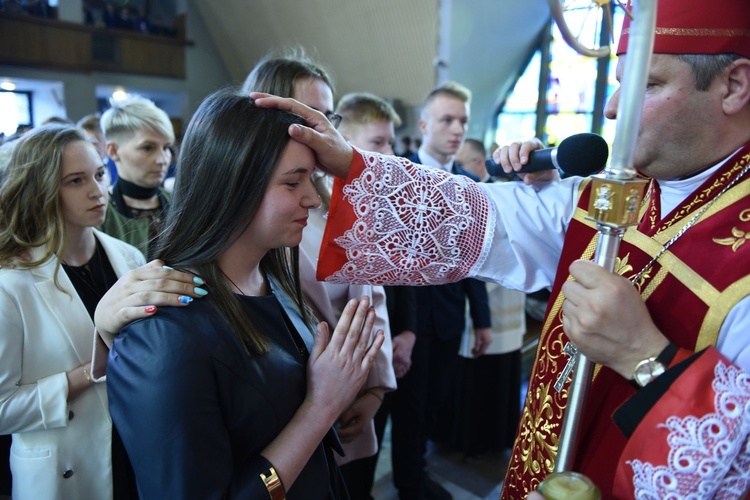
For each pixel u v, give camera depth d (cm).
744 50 66
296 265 103
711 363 61
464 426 249
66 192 123
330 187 146
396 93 933
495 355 245
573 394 66
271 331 85
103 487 120
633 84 57
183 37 1023
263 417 77
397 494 225
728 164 73
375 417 186
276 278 100
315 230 137
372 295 150
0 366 109
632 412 63
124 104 197
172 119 1034
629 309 62
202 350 71
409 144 764
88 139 131
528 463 90
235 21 1004
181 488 66
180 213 82
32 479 114
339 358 84
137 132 192
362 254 99
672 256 75
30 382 114
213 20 1029
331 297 143
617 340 63
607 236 62
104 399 122
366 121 191
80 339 119
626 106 58
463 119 236
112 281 139
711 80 67
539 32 868
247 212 79
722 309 68
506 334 241
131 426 68
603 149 83
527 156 98
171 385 68
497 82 905
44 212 119
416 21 803
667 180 80
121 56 928
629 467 63
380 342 86
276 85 127
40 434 115
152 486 67
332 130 91
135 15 980
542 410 88
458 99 234
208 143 79
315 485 86
